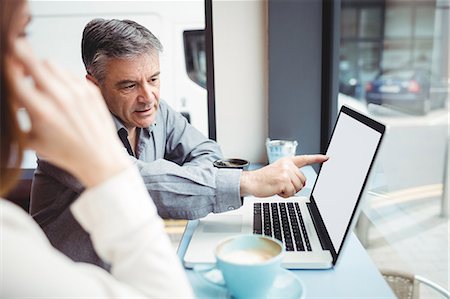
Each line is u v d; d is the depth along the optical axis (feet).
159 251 1.65
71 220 3.19
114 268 1.64
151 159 4.52
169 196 3.20
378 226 6.46
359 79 14.43
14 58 1.44
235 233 3.17
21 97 1.43
